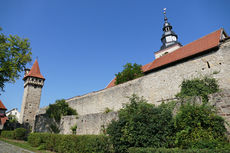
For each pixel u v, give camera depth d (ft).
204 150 19.75
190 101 34.58
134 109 34.35
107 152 31.81
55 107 87.86
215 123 26.40
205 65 50.96
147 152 24.03
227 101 28.84
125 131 30.37
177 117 30.01
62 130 69.72
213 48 49.75
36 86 143.74
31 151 41.70
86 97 90.17
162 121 29.55
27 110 133.90
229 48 47.29
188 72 54.39
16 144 55.01
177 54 62.39
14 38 77.00
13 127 116.37
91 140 32.78
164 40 131.44
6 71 73.97
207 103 30.66
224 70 46.65
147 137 28.19
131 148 27.35
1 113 166.20
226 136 26.03
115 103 73.56
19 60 78.13
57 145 41.73
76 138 36.55
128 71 88.43
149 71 66.13
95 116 53.98
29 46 81.66
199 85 46.78
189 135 26.76
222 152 18.66
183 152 20.71
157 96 60.59
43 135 49.39
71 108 93.66
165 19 136.15
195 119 27.30
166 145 27.61
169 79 58.90
